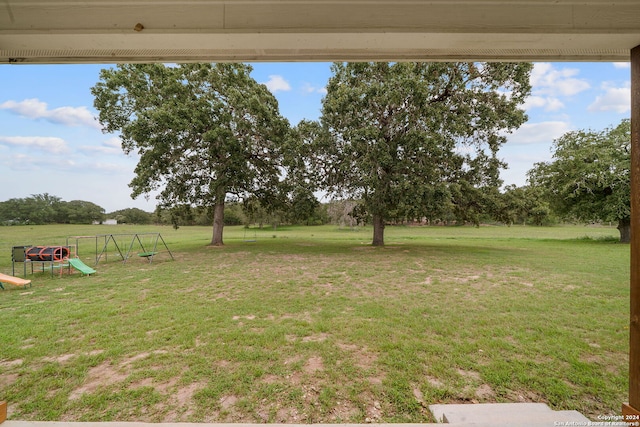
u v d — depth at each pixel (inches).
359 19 79.7
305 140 544.4
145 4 79.0
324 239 823.1
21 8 79.2
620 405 91.8
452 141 454.3
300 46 87.1
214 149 539.5
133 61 93.9
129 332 150.8
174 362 119.1
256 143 588.7
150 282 271.0
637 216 75.0
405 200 447.8
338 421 84.7
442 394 96.9
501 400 94.4
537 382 103.7
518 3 78.4
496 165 520.1
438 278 284.5
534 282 263.9
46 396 97.5
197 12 79.8
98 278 291.0
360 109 466.3
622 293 223.9
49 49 88.1
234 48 88.7
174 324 161.9
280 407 90.8
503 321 164.6
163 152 510.6
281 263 382.9
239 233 1163.9
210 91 570.3
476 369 112.9
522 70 453.1
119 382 105.1
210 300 210.7
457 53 91.8
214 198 599.2
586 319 166.9
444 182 466.6
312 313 180.9
